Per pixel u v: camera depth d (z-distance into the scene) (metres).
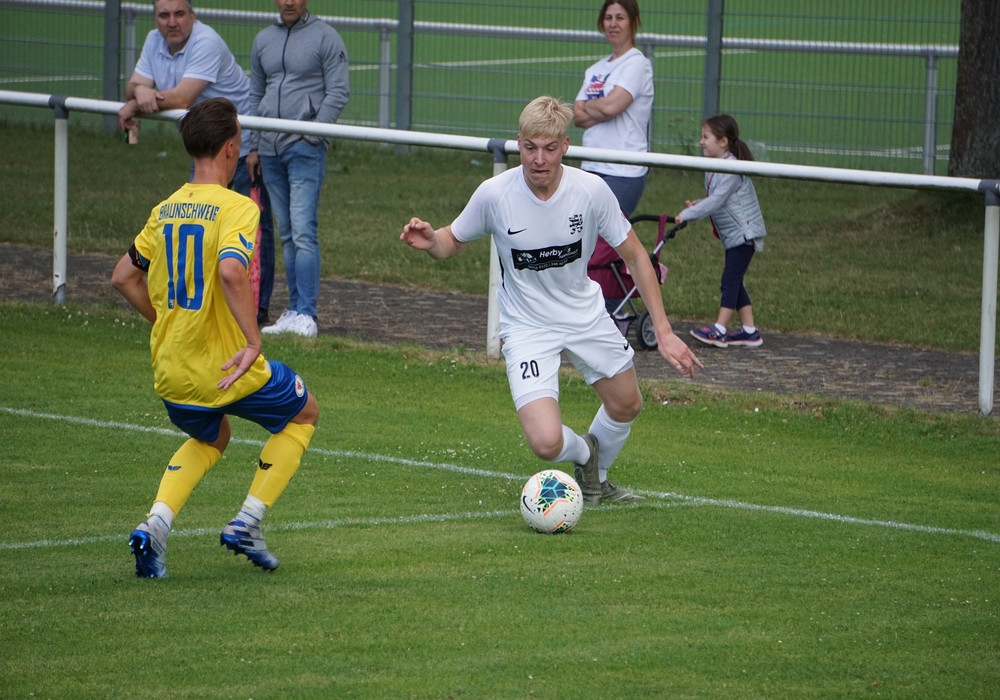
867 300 42.88
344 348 35.00
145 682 15.38
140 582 18.72
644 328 36.12
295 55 35.41
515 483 24.77
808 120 66.06
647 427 29.30
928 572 20.08
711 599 18.58
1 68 78.62
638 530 21.91
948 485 25.38
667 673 15.94
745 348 37.19
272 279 37.38
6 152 66.25
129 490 23.28
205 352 18.33
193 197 18.27
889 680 15.90
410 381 32.59
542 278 22.16
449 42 99.81
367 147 72.06
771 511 23.30
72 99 37.16
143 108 35.53
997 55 53.16
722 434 28.88
